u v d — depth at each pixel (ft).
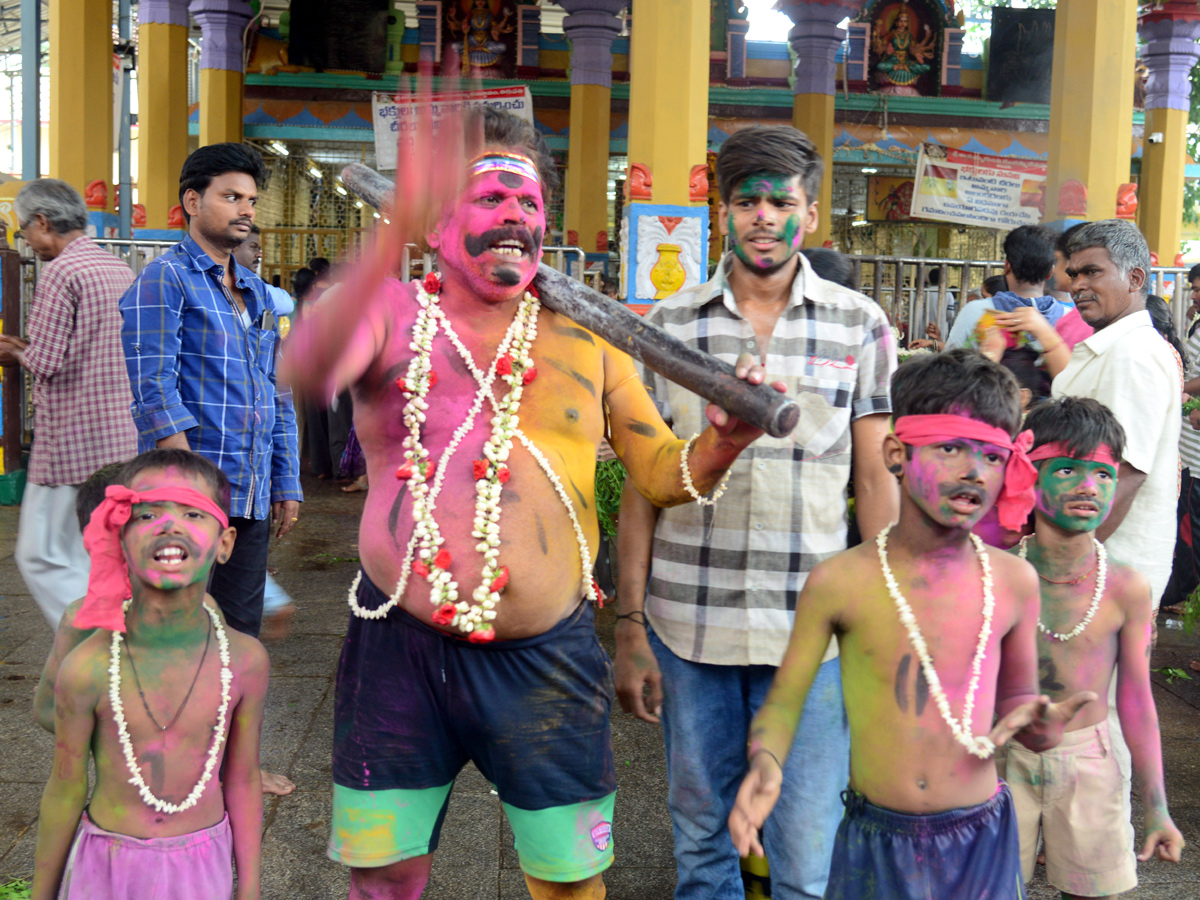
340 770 6.84
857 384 8.05
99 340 11.86
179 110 41.22
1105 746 8.09
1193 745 13.02
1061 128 28.45
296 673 14.74
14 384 25.40
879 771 6.54
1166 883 9.87
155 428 10.11
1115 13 27.81
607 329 6.43
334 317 5.74
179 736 7.12
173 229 41.22
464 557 6.50
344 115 55.11
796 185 7.75
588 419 7.00
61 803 7.04
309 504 27.17
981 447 6.21
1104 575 7.91
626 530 8.29
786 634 7.91
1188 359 21.54
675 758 8.15
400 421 6.75
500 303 6.86
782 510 7.90
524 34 55.57
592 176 49.62
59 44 37.11
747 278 8.08
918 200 40.52
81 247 12.12
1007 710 6.80
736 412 5.93
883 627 6.49
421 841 6.84
